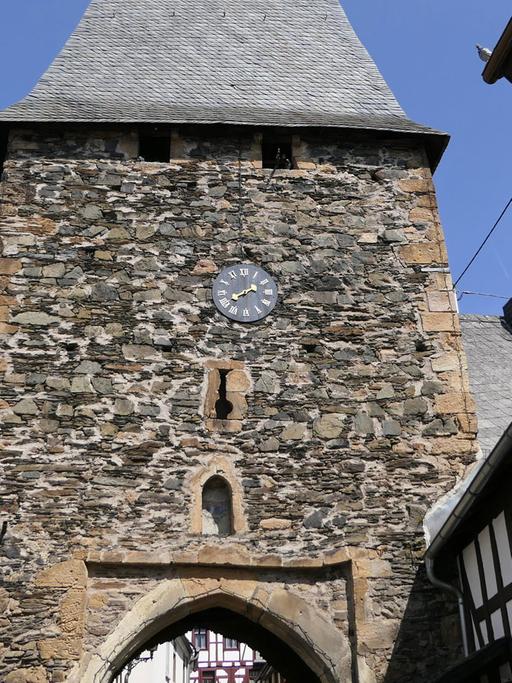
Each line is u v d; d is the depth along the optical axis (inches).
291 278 367.2
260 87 443.5
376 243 380.5
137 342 343.9
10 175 374.3
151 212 373.7
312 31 492.1
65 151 384.2
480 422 377.7
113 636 296.0
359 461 333.1
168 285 357.4
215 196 382.0
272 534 316.8
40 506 309.4
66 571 300.4
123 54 454.6
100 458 320.5
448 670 278.4
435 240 383.6
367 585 310.8
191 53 462.3
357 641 302.2
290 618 307.6
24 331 339.6
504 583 268.7
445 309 367.2
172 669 933.2
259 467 327.6
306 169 395.2
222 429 332.5
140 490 317.1
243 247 370.9
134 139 391.9
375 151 405.4
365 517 323.0
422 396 348.2
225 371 344.5
